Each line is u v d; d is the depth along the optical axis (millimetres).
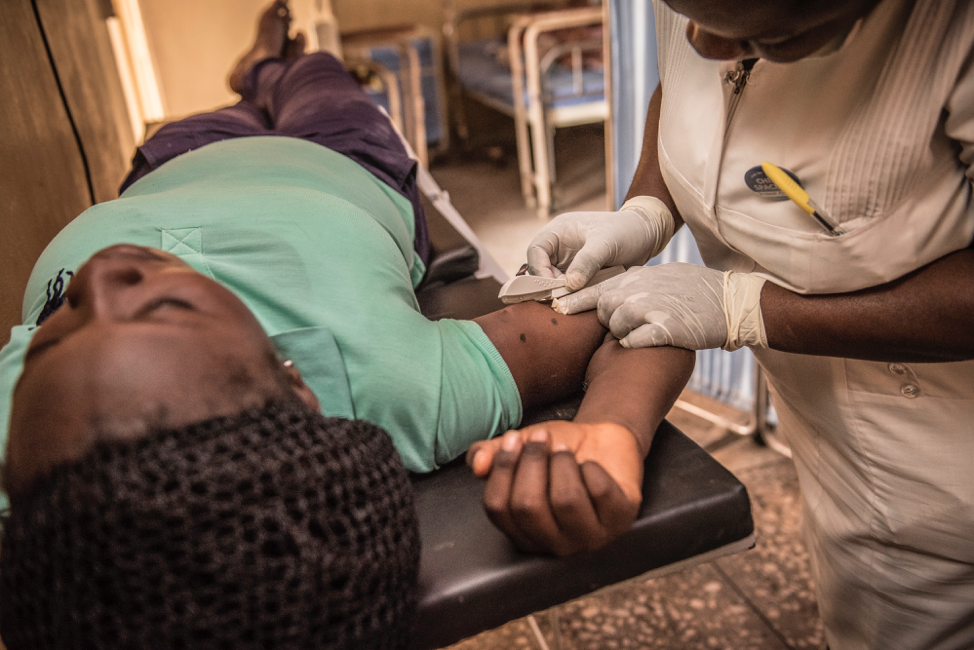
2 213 1277
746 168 780
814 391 947
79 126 1893
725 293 811
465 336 829
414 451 771
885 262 708
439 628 621
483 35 5398
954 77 622
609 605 1535
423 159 4504
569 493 529
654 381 749
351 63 4230
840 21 562
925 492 885
